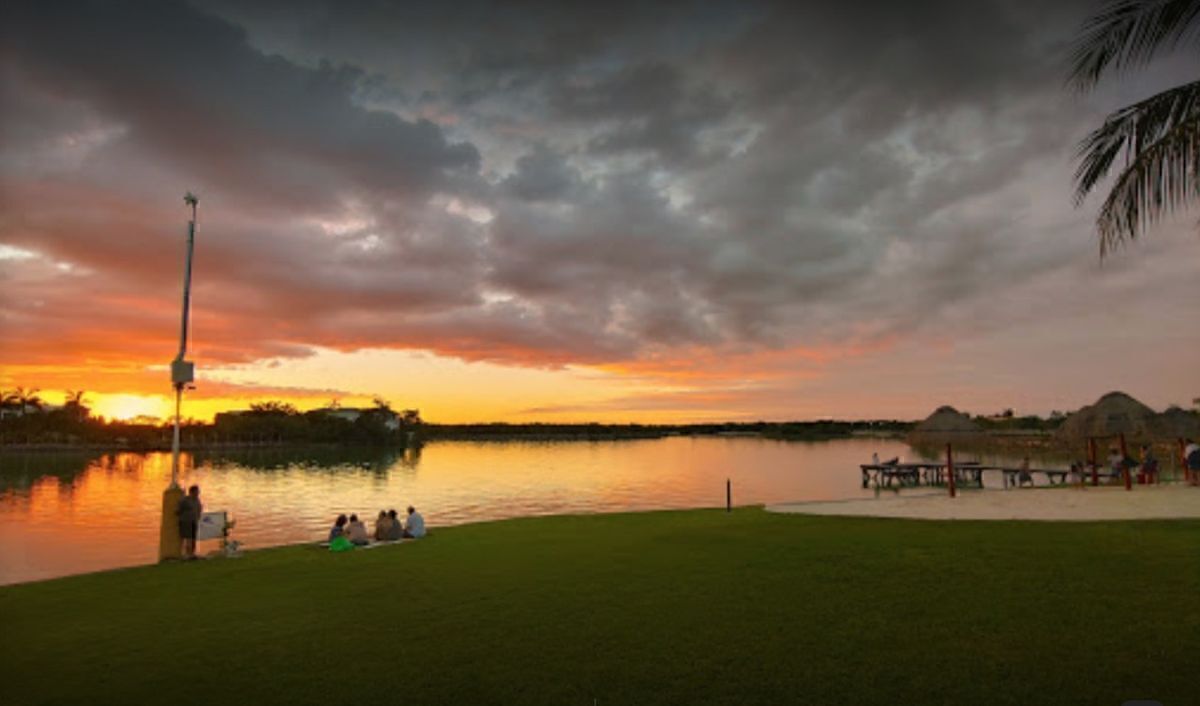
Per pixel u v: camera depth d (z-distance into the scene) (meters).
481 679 7.33
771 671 7.20
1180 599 9.05
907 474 43.91
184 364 17.11
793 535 15.64
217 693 7.20
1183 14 8.76
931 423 27.27
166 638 9.25
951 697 6.40
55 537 30.27
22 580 20.72
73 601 11.66
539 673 7.43
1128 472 25.62
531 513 37.78
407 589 11.71
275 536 29.81
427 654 8.17
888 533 15.38
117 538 29.97
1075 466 32.38
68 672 7.95
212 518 16.80
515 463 95.94
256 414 152.00
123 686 7.47
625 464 90.81
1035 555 12.02
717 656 7.70
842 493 44.94
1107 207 9.50
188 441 132.25
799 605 9.53
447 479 65.50
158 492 52.47
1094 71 9.57
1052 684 6.58
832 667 7.23
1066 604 9.02
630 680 7.14
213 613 10.55
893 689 6.63
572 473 72.88
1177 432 26.55
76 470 79.31
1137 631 7.88
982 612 8.83
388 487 56.31
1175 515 17.28
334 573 13.48
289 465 92.81
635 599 10.28
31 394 138.88
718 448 155.75
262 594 11.79
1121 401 28.22
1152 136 9.16
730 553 13.66
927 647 7.68
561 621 9.29
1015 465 56.12
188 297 18.06
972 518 18.30
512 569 13.08
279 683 7.41
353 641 8.79
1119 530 14.45
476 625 9.27
